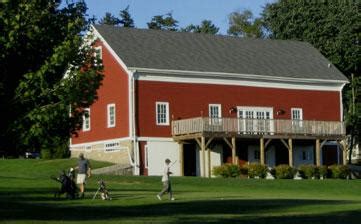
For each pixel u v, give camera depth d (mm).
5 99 15945
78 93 16250
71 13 16797
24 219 22156
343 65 69062
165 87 51500
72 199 29844
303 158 56688
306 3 71750
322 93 58344
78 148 55875
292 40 67188
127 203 28500
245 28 96375
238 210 26391
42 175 45344
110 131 52250
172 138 51312
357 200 32656
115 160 51594
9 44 15656
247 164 49844
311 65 59875
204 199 30719
